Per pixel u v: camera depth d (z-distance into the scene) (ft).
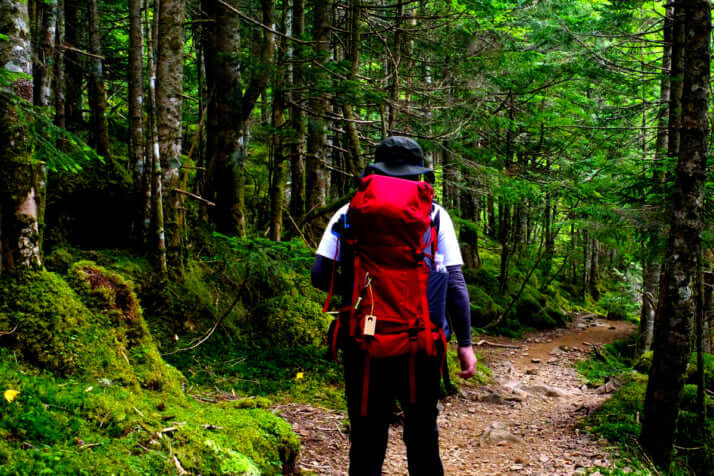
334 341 7.57
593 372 34.04
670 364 15.03
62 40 23.72
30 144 10.57
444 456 15.21
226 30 26.61
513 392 23.52
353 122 25.94
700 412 16.96
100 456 7.59
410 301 7.25
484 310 46.01
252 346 20.92
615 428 16.40
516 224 53.16
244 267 22.95
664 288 15.25
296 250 22.15
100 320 11.57
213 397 15.83
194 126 41.19
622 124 39.78
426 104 30.68
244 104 26.03
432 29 31.89
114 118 40.14
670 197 20.30
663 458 15.20
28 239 10.59
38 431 7.60
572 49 33.65
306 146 35.09
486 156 35.47
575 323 56.24
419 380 7.55
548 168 39.04
